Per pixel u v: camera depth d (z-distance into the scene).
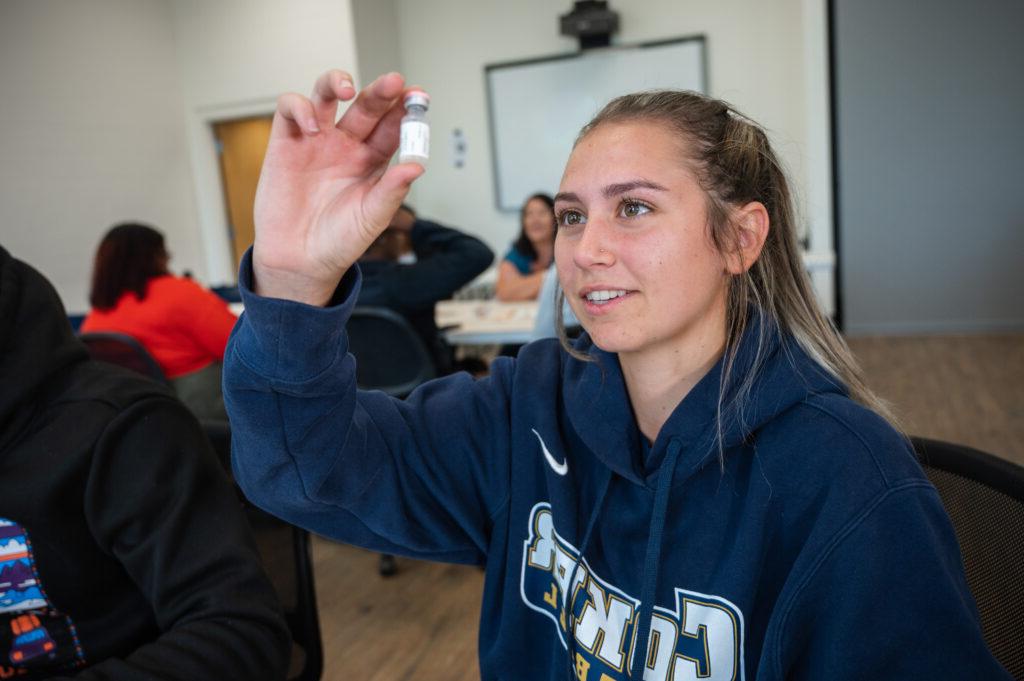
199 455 0.84
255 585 0.78
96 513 0.79
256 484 0.68
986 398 3.54
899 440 0.62
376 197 0.56
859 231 4.93
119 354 2.27
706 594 0.66
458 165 6.16
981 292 4.81
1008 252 4.71
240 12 5.71
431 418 0.82
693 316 0.66
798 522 0.63
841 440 0.61
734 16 5.34
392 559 2.39
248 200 6.20
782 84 5.31
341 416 0.66
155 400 0.84
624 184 0.63
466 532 0.83
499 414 0.83
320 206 0.59
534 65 5.80
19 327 0.81
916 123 4.70
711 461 0.68
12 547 0.79
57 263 4.84
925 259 4.86
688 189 0.64
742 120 0.72
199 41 5.87
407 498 0.78
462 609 2.17
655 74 5.54
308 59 5.60
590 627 0.72
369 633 2.08
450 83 6.07
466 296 5.31
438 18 6.01
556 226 0.71
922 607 0.56
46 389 0.83
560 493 0.76
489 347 5.22
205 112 5.98
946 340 4.73
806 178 4.90
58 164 4.86
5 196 4.50
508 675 0.80
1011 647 0.73
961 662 0.56
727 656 0.64
